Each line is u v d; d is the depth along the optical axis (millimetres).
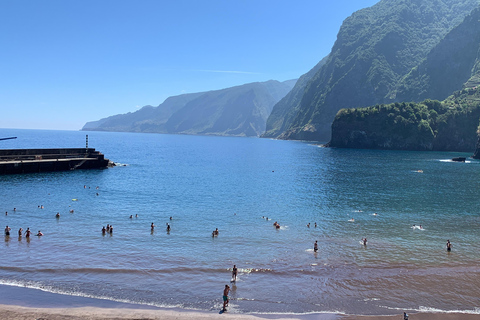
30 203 63062
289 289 32281
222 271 35688
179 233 47594
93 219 53438
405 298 31000
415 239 47094
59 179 92250
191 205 65062
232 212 60406
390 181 99062
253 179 101688
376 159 171250
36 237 44375
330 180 100562
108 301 29328
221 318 27172
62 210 58500
